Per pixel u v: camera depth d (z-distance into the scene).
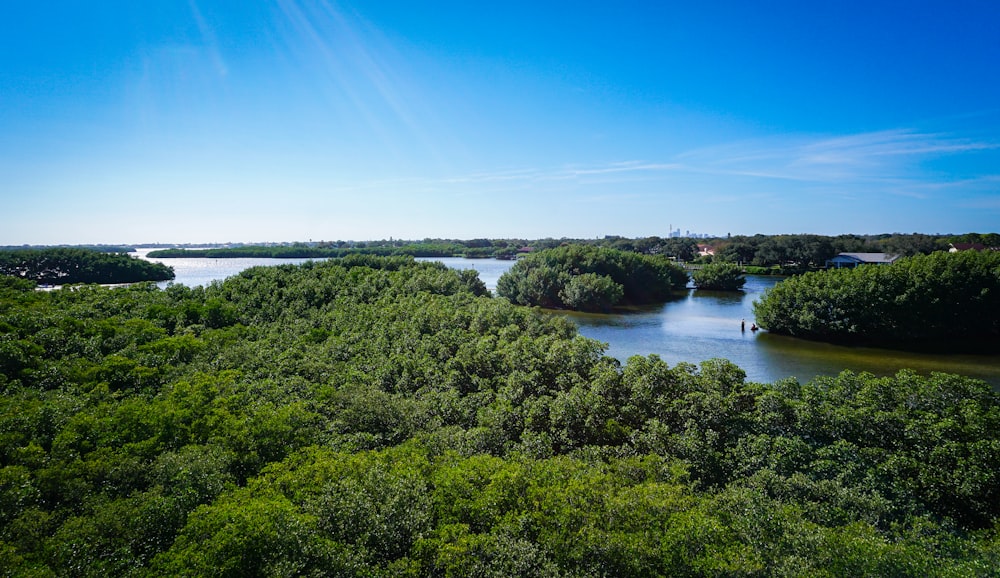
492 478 23.72
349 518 21.23
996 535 23.06
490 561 19.33
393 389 44.88
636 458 28.25
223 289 84.69
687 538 19.41
